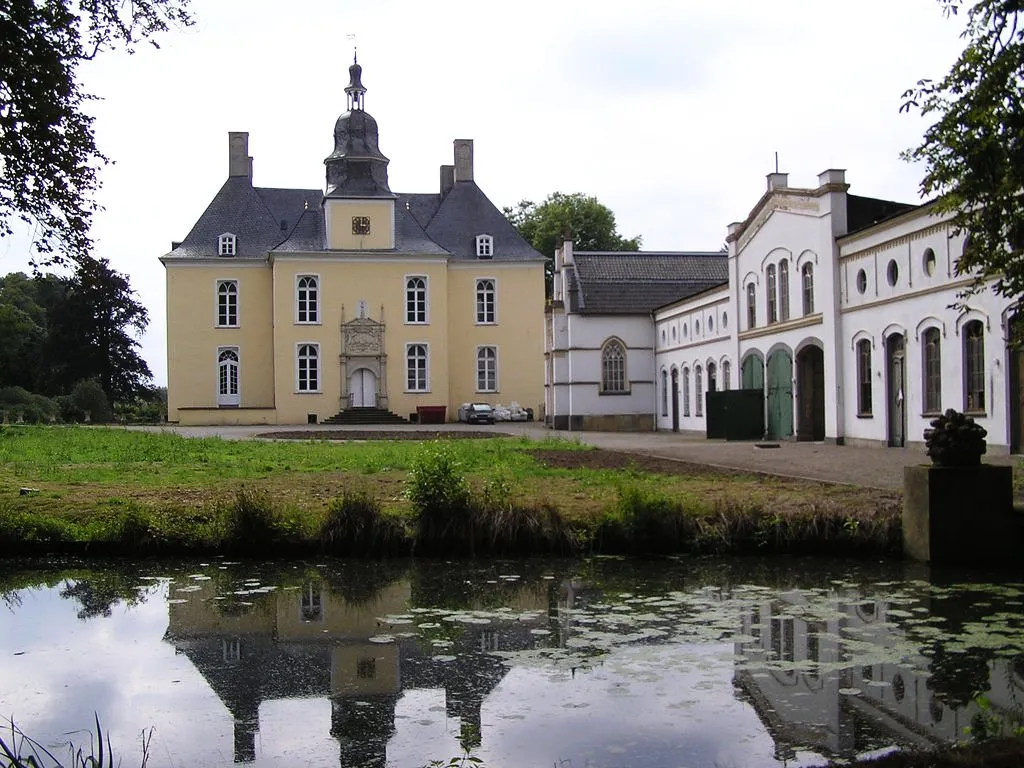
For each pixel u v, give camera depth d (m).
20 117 11.56
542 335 67.44
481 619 10.50
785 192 34.41
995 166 10.05
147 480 19.62
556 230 82.25
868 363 29.48
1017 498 14.22
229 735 7.30
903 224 26.69
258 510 13.98
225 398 64.69
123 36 11.98
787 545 13.83
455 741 7.11
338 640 9.75
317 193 69.38
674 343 48.66
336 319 63.50
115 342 79.31
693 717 7.52
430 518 14.02
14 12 10.96
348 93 65.44
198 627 10.29
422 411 62.12
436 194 71.06
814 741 7.04
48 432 39.84
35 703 8.04
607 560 13.64
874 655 9.02
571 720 7.49
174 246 67.25
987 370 23.03
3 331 67.56
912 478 13.41
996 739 6.23
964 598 11.18
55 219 12.58
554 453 27.66
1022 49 9.70
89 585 12.21
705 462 23.94
